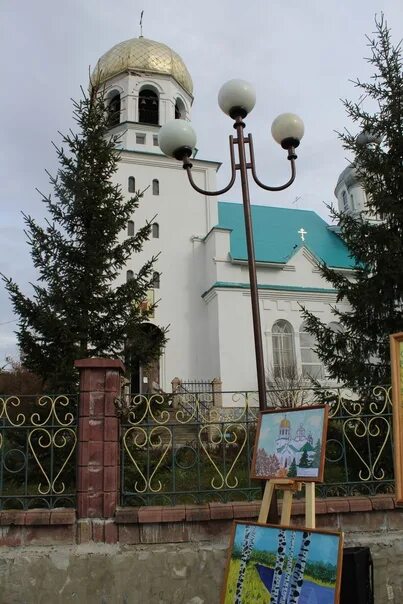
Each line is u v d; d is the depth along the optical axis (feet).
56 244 33.19
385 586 18.45
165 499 19.20
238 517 18.29
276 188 21.88
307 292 81.20
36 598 17.24
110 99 93.09
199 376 78.89
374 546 18.71
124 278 79.46
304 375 73.51
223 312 76.74
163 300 81.00
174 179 87.66
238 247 83.41
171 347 79.20
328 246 93.20
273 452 15.14
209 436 20.90
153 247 83.10
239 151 20.90
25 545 17.79
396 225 32.35
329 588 11.83
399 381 13.65
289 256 82.84
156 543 18.04
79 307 32.30
